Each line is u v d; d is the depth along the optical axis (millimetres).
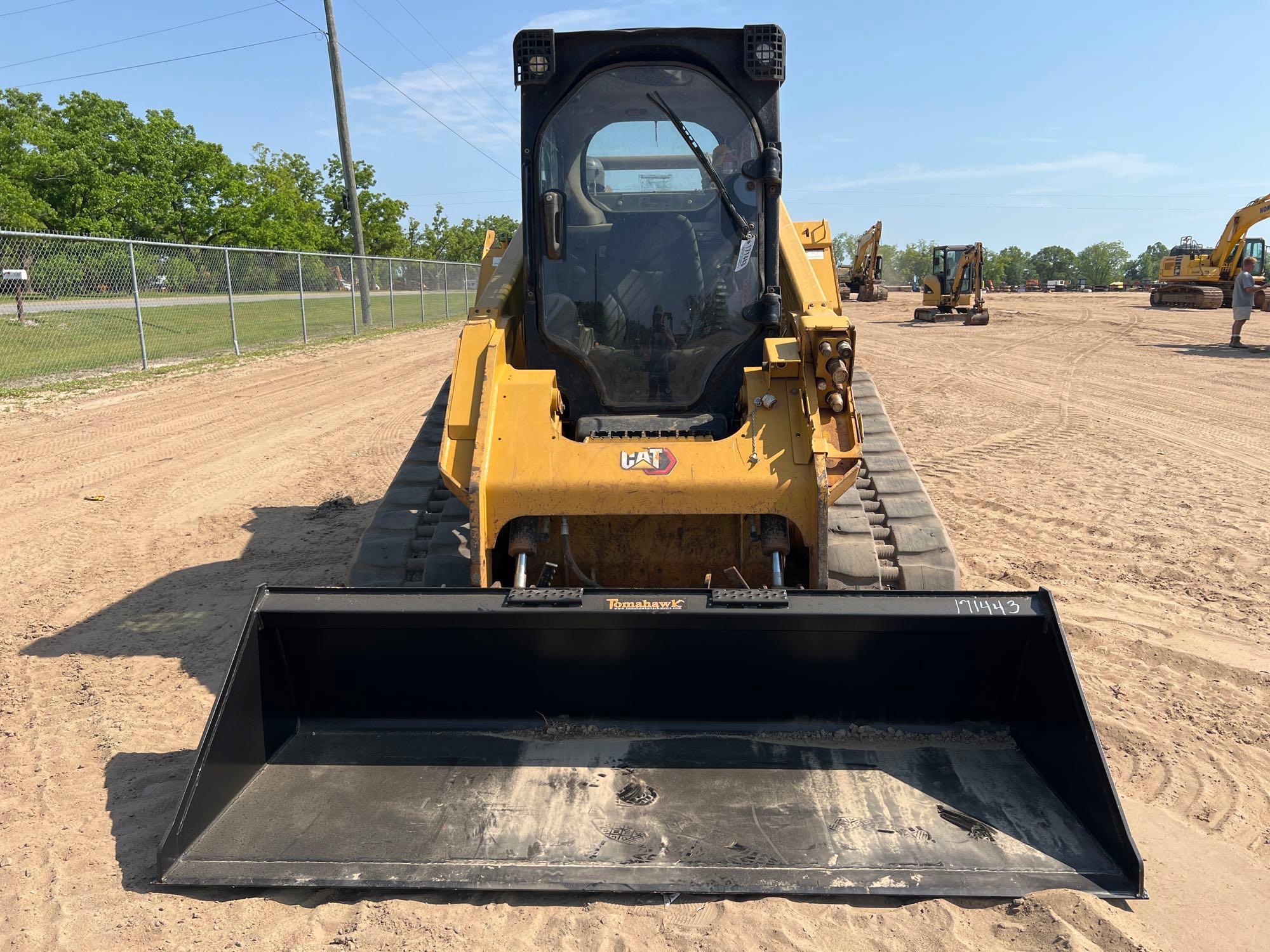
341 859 3049
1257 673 4715
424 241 73875
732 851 3068
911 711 3650
